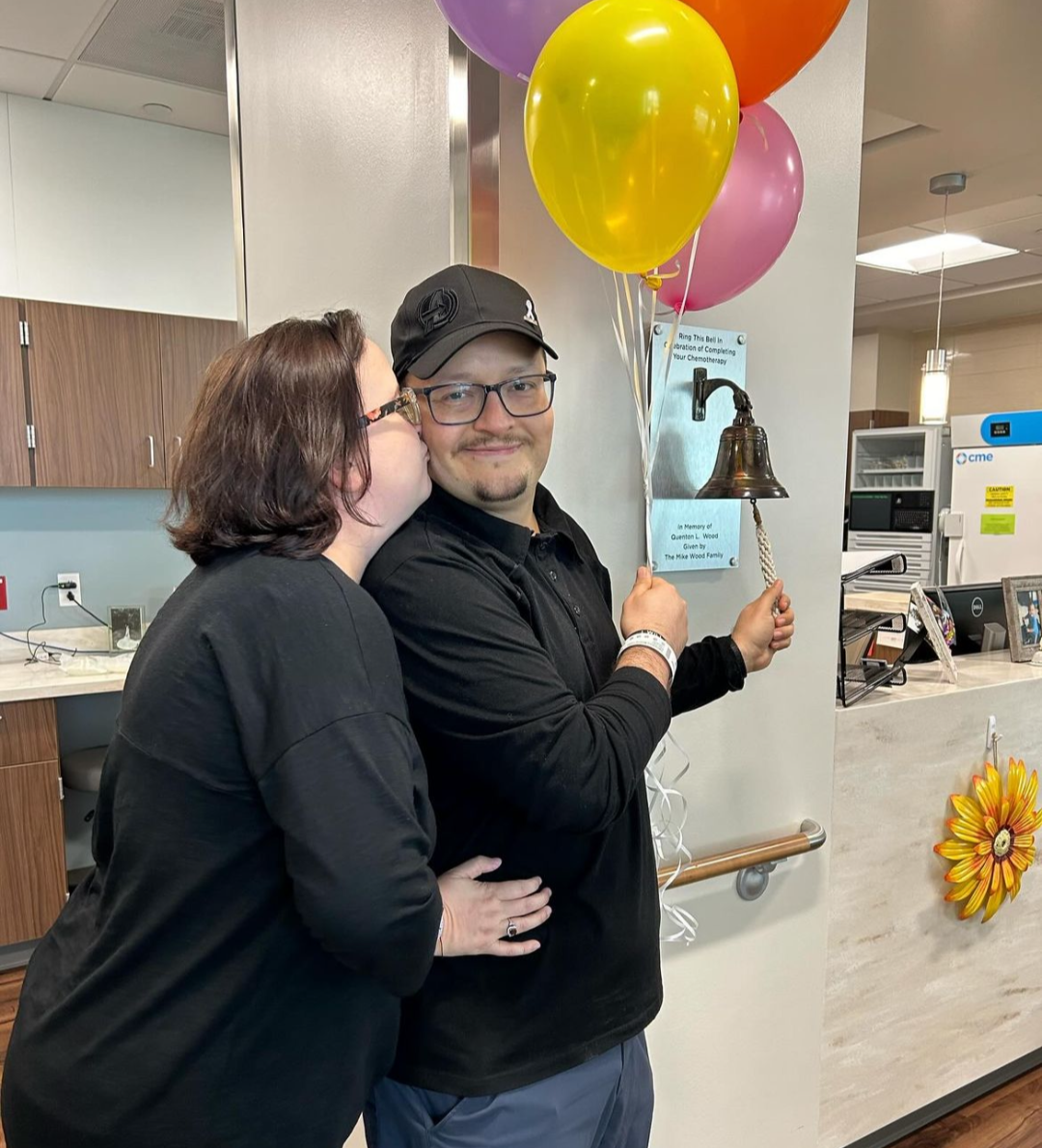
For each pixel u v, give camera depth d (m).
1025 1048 2.21
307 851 0.68
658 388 1.31
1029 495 4.18
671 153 0.80
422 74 1.23
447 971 0.93
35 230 3.14
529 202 1.22
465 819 0.93
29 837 2.71
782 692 1.55
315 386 0.78
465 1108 0.92
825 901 1.66
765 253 1.12
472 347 0.87
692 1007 1.49
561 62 0.79
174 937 0.74
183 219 3.42
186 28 2.61
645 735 0.85
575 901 0.94
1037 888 2.18
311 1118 0.78
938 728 1.89
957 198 4.11
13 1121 0.79
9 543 3.08
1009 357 7.02
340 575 0.76
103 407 2.93
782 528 1.53
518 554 0.95
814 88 1.49
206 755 0.71
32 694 2.66
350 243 1.38
